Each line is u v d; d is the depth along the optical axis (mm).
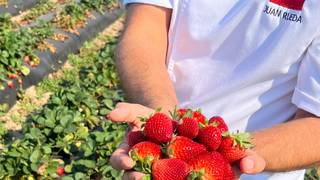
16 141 2246
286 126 760
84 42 4164
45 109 2520
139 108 695
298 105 799
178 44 860
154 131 635
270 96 834
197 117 690
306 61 787
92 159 2275
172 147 626
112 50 3697
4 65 3141
